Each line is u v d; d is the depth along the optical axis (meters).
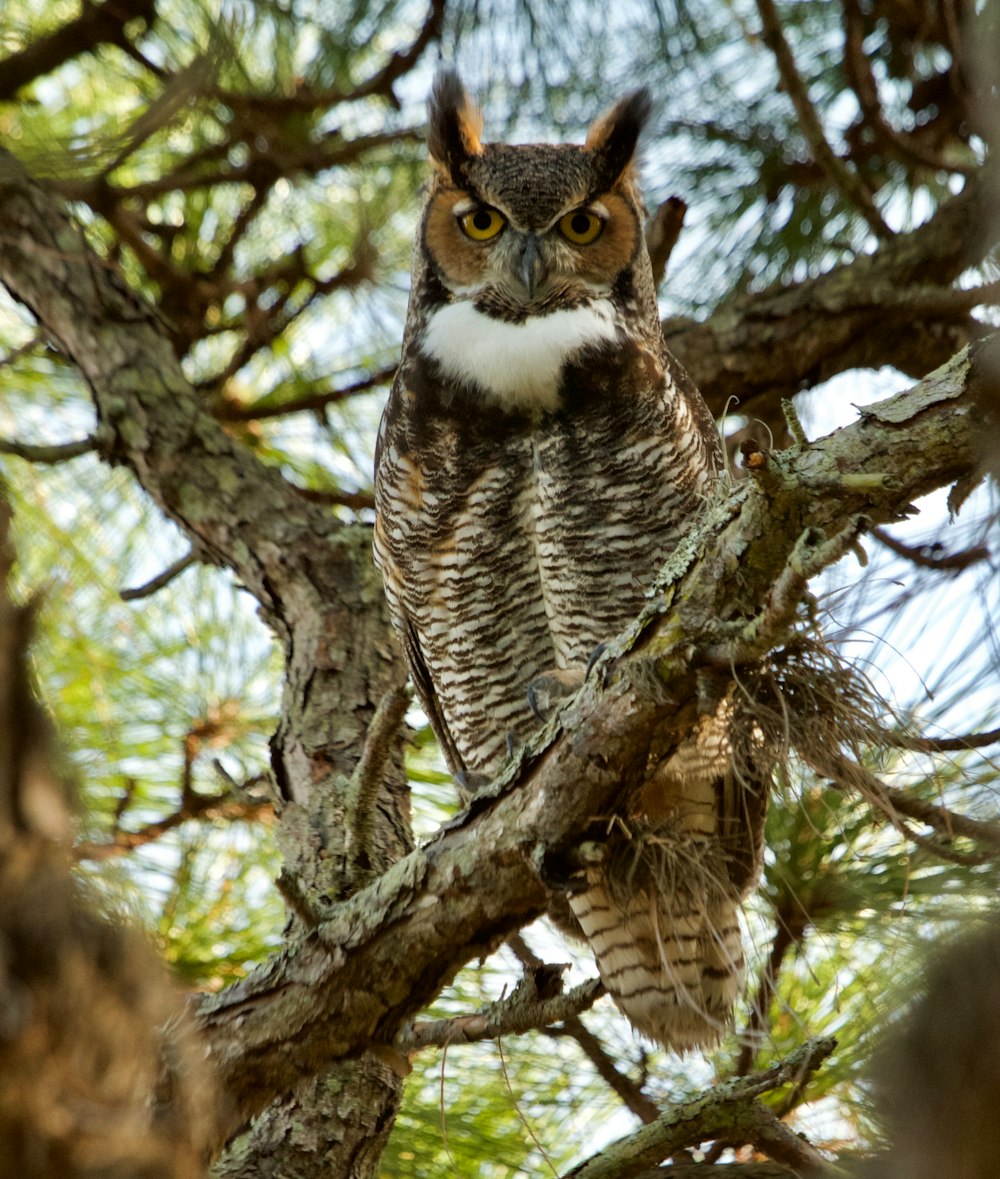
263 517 9.36
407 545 8.31
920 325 10.13
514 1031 6.28
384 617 9.05
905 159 9.37
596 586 8.08
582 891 6.22
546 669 8.44
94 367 9.71
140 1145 3.21
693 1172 6.07
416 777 9.23
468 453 8.05
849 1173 4.70
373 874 6.69
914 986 3.06
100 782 8.11
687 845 6.12
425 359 8.32
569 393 7.95
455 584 8.29
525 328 8.29
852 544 4.82
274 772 8.23
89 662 8.80
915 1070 2.93
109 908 3.46
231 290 10.04
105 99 10.35
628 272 8.70
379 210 10.30
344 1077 7.00
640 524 7.97
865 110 9.27
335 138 10.41
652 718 5.52
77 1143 3.12
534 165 8.79
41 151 9.34
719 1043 7.03
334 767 8.16
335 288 10.21
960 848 5.63
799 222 10.57
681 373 8.68
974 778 5.55
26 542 9.09
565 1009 6.21
